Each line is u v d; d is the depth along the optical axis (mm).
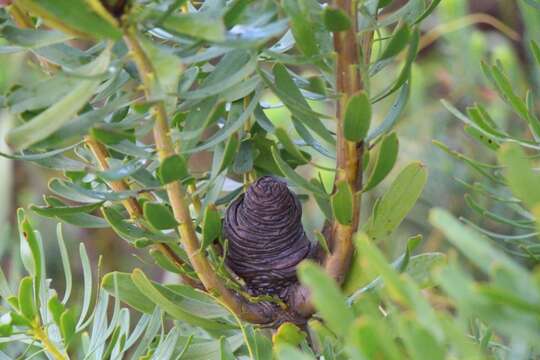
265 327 873
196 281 896
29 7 763
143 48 780
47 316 900
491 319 711
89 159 907
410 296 710
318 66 828
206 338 908
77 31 770
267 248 863
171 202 836
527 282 703
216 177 836
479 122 913
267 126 875
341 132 832
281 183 866
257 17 798
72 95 760
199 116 828
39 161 862
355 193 838
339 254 854
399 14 860
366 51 856
